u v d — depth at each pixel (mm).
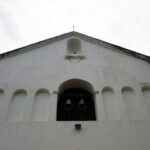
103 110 8133
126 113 8055
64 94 9688
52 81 9188
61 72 9672
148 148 6887
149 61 10930
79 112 9094
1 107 8125
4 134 7113
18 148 6711
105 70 9914
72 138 7051
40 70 9773
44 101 8586
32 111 8094
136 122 7707
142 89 9406
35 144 6844
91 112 9086
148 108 8523
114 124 7590
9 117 7926
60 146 6805
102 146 6848
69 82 9469
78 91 10133
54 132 7211
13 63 10453
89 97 9742
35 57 10891
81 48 11680
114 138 7121
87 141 6980
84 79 9328
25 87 8914
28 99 8438
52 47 11664
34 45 11625
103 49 11719
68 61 10461
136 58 11211
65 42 12000
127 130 7410
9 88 8891
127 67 10477
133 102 8695
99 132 7281
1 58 10734
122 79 9500
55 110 8047
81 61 10500
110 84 9203
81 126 7441
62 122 7551
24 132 7195
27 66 10203
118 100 8547
